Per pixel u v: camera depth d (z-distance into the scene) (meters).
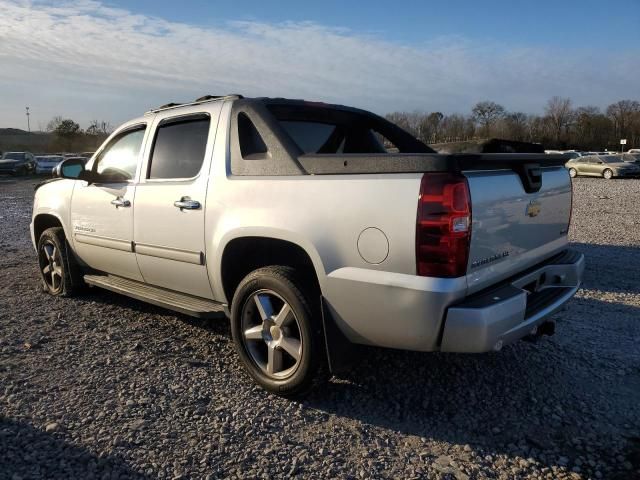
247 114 3.78
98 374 3.82
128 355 4.17
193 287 4.14
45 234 5.69
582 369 3.98
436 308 2.80
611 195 19.28
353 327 3.16
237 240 3.65
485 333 2.79
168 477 2.69
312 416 3.32
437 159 2.79
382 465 2.84
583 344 4.45
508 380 3.81
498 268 3.10
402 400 3.53
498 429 3.18
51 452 2.86
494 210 3.00
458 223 2.76
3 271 7.10
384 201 2.92
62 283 5.64
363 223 2.99
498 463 2.86
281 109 4.10
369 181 3.01
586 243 9.11
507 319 2.89
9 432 3.03
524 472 2.78
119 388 3.61
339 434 3.13
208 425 3.18
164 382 3.71
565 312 5.27
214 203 3.77
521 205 3.27
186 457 2.85
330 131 4.66
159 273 4.37
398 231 2.86
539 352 4.28
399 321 2.93
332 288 3.14
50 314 5.16
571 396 3.58
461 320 2.78
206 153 3.95
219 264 3.77
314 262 3.21
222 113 3.96
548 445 3.02
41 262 5.95
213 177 3.83
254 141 3.80
